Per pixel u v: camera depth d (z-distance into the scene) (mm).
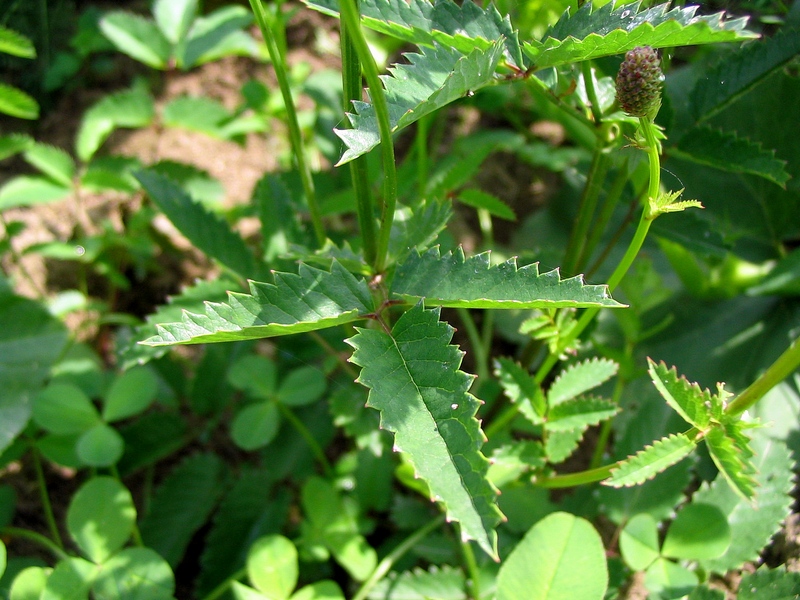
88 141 347
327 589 232
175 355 337
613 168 250
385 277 202
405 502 279
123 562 224
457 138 405
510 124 431
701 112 231
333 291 182
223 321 172
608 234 336
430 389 166
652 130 177
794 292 284
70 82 437
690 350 296
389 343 173
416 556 264
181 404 315
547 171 412
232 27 343
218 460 292
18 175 396
